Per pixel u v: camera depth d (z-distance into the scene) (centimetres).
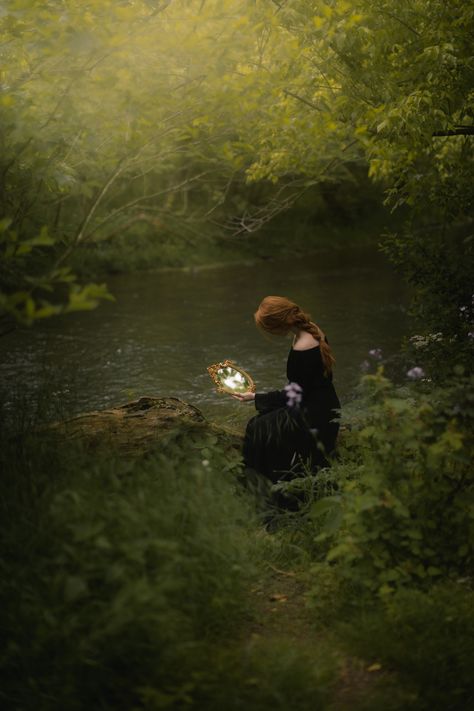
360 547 366
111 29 426
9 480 368
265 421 483
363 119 570
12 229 420
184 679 295
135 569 310
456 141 720
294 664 305
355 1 529
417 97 530
